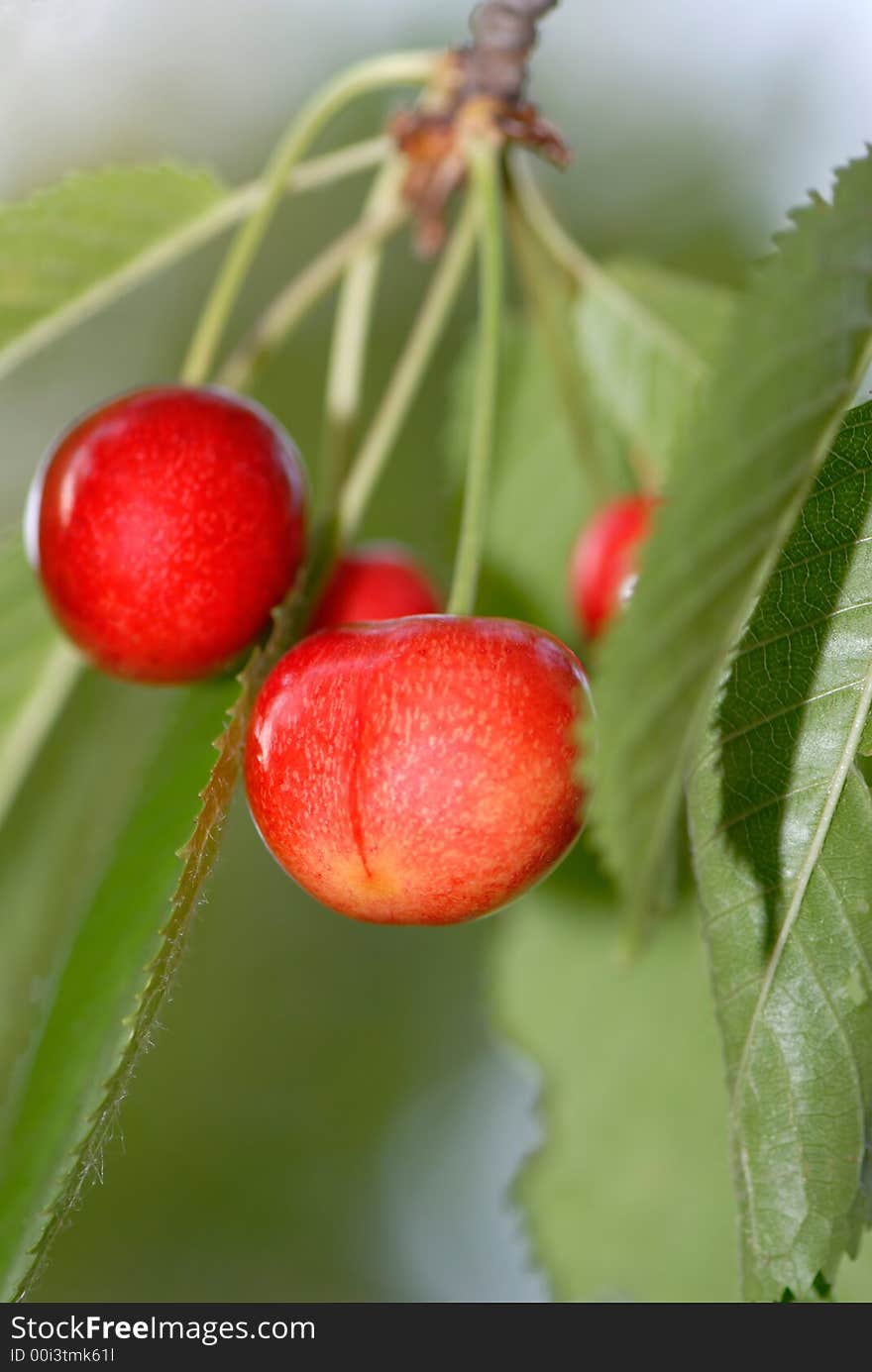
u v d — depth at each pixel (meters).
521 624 0.26
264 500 0.27
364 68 0.29
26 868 0.32
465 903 0.26
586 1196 0.33
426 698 0.26
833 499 0.25
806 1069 0.25
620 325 0.31
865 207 0.23
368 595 0.29
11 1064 0.31
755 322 0.23
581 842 0.33
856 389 0.23
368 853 0.26
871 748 0.25
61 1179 0.25
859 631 0.25
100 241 0.29
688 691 0.23
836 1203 0.25
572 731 0.26
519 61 0.29
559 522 0.33
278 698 0.26
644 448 0.31
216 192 0.30
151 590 0.27
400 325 0.38
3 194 0.38
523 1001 0.33
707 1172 0.32
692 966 0.32
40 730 0.30
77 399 0.39
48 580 0.28
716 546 0.23
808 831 0.25
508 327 0.33
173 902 0.25
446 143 0.29
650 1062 0.32
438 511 0.36
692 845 0.25
